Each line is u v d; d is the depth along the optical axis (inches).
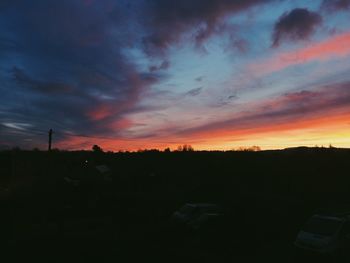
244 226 807.1
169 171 1911.9
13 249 637.9
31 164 1905.8
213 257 584.1
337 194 1220.5
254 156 2041.1
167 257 577.6
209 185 1433.3
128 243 688.4
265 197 1132.5
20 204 1240.2
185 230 800.9
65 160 2273.6
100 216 1076.5
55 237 753.0
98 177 1850.4
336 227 579.2
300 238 593.6
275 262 560.4
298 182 1414.9
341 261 562.3
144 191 1503.4
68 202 1280.8
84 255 591.2
